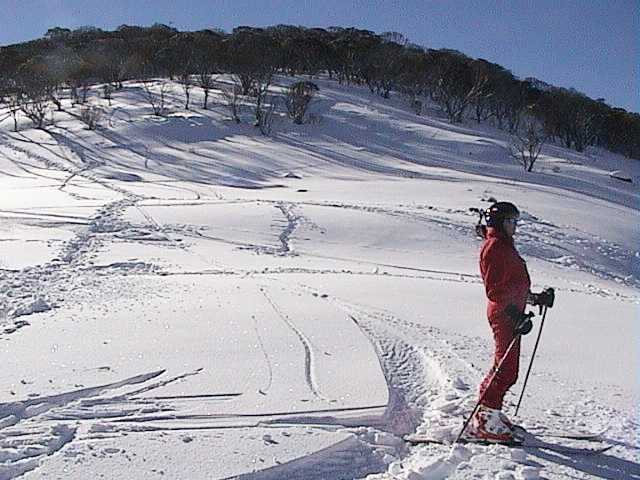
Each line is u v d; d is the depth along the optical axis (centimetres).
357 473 428
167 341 673
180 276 1170
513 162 5922
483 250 485
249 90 7194
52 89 7156
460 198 2881
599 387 598
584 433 491
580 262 2009
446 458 436
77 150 4909
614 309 1065
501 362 466
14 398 509
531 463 439
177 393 529
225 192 2934
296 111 6319
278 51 9069
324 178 4225
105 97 7100
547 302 481
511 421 508
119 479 394
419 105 7569
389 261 1641
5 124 5822
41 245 1506
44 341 674
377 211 2234
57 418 483
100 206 2212
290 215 2106
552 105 8231
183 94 7206
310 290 1023
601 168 6469
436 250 1831
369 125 6494
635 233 2612
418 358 661
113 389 537
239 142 5412
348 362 618
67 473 398
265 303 889
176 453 427
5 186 3084
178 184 3400
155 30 11469
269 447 439
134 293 962
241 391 536
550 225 2403
